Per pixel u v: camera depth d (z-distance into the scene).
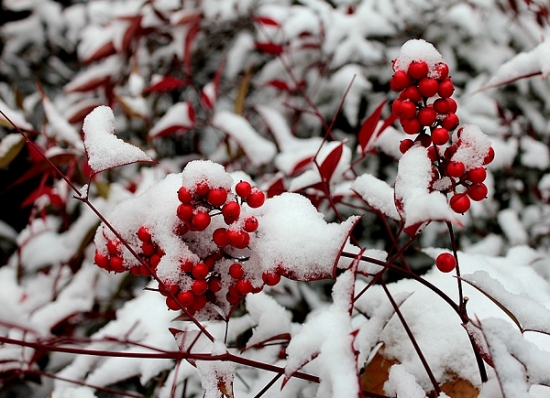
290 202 0.46
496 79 0.54
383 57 0.80
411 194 0.41
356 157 0.80
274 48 0.78
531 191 0.80
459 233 0.75
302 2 0.87
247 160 0.77
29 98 0.97
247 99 0.96
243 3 0.89
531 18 0.80
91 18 1.08
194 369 0.54
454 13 0.76
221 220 0.46
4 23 1.22
